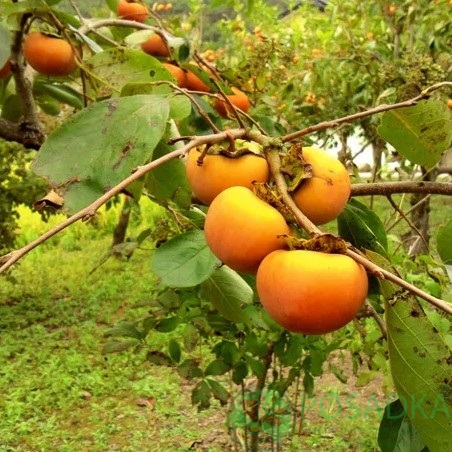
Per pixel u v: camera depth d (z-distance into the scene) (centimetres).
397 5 233
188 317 121
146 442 187
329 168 41
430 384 41
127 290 328
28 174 280
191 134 81
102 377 228
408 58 98
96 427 197
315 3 349
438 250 59
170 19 115
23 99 87
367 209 57
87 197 44
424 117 51
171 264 57
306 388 137
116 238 336
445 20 224
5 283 339
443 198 489
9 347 254
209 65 83
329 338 150
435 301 35
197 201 70
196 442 184
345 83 242
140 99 46
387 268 41
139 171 37
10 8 76
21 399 216
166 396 212
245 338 129
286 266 36
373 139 203
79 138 45
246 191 40
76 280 346
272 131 99
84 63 72
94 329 277
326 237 37
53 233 34
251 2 123
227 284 75
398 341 42
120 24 94
